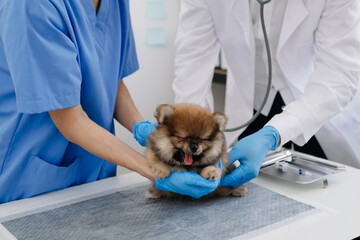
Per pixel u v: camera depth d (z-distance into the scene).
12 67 0.94
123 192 1.13
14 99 1.08
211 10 1.65
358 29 1.37
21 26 0.92
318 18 1.45
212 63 1.77
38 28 0.93
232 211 0.95
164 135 0.95
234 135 1.86
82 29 1.10
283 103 1.74
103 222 0.91
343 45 1.38
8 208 1.03
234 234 0.82
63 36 0.98
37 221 0.93
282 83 1.68
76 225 0.89
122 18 1.31
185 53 1.78
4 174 1.09
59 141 1.14
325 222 0.89
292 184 1.17
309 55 1.60
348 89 1.37
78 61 1.08
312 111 1.34
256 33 1.67
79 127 1.04
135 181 1.23
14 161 1.09
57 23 0.97
